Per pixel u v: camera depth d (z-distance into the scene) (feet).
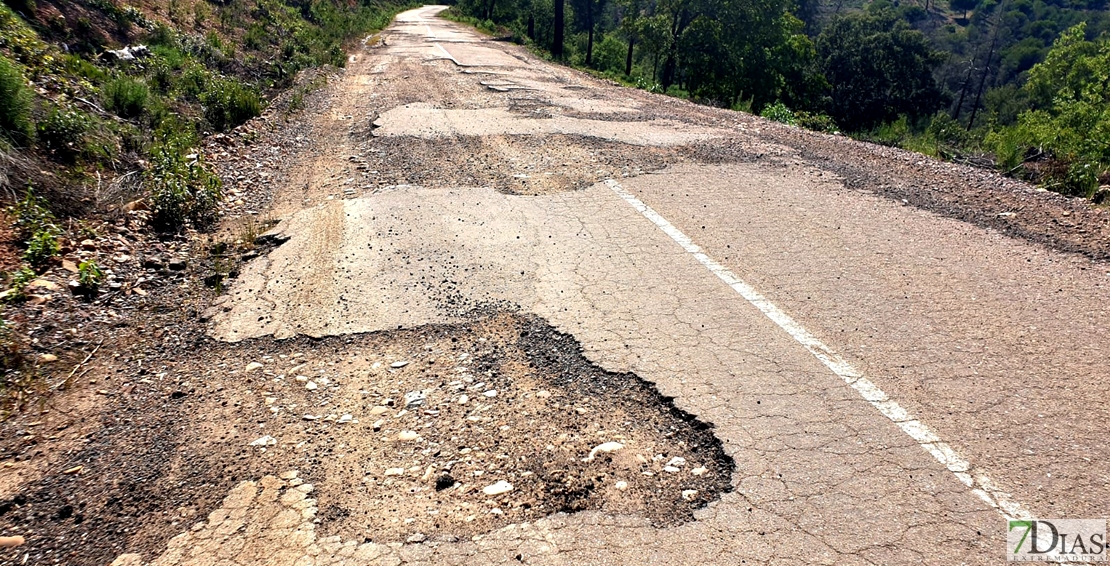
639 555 8.82
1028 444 10.73
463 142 30.40
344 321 15.01
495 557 8.83
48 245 16.57
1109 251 18.06
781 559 8.71
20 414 11.97
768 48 97.30
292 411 12.10
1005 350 13.41
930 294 15.83
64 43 33.81
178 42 42.73
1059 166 25.94
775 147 29.78
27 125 21.07
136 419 11.89
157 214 20.03
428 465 10.66
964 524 9.24
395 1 186.29
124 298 15.98
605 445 11.03
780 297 15.74
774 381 12.48
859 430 11.12
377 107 39.22
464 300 15.81
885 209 21.61
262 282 16.97
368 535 9.25
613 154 28.32
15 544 9.21
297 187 24.85
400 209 21.48
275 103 39.11
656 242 19.04
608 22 152.76
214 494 10.09
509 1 137.69
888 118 135.23
